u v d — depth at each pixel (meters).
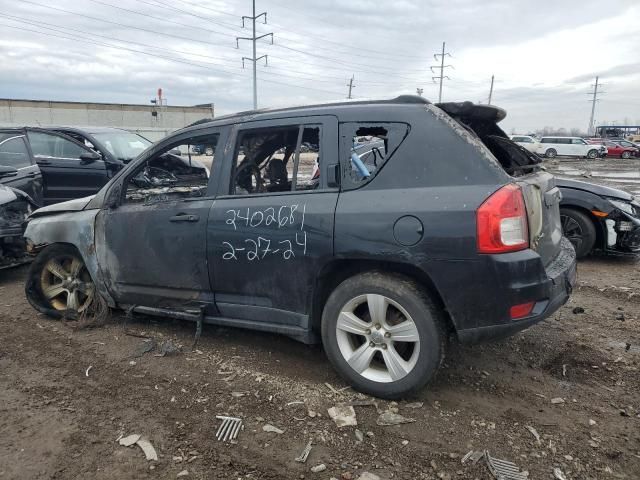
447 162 3.00
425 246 2.92
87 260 4.34
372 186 3.15
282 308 3.49
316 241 3.23
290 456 2.70
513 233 2.86
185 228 3.76
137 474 2.57
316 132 3.49
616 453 2.70
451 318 2.96
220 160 3.74
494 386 3.42
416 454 2.71
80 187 8.35
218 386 3.41
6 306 5.12
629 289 5.42
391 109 3.21
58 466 2.63
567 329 4.38
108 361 3.81
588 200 6.48
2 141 7.11
